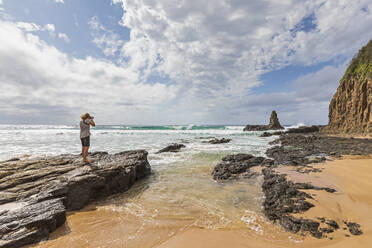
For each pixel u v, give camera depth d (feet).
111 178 24.25
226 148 61.05
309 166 33.47
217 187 25.04
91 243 13.04
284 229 14.37
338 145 60.18
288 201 18.37
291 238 13.12
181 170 34.47
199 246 12.30
